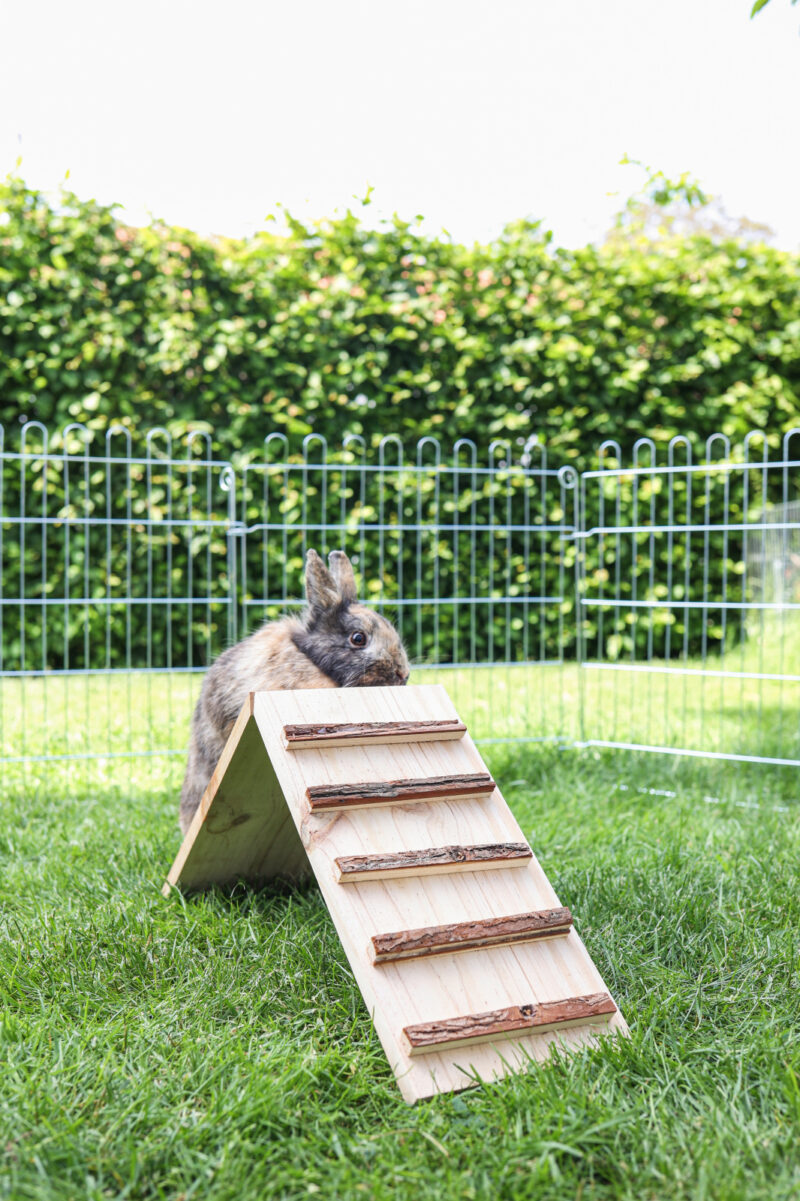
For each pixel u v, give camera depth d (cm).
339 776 239
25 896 331
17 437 824
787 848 382
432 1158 181
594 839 399
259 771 280
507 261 884
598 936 284
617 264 902
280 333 838
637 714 680
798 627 825
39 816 446
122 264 824
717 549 902
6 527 826
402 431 861
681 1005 246
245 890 333
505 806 252
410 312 858
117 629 838
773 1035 225
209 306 841
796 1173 172
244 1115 190
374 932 211
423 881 227
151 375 842
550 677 820
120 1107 193
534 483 877
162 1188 174
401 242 870
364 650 329
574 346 859
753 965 267
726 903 315
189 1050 217
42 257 823
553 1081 199
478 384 864
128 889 333
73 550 831
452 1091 197
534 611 880
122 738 609
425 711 267
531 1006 210
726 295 902
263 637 343
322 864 221
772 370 927
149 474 698
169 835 399
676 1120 188
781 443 927
